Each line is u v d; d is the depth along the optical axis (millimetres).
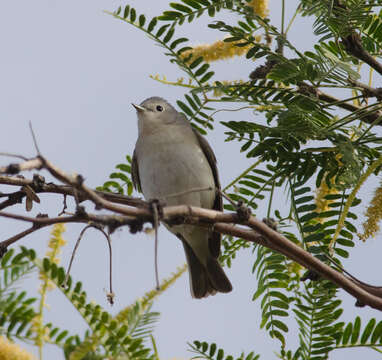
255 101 6973
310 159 7449
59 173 4152
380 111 7383
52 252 5047
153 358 4539
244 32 6977
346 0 6918
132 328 4512
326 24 6797
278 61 6867
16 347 4176
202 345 5715
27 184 6695
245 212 5312
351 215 7156
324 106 6957
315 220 7258
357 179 6535
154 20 7141
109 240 5438
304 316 6258
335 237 6715
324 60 6461
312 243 7023
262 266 7195
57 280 4477
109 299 5359
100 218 4477
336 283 5699
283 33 6973
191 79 7633
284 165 7531
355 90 7594
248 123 7152
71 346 4254
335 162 7383
